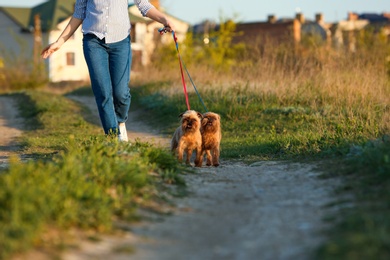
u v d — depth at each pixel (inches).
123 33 371.9
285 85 717.3
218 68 1102.4
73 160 274.1
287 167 361.1
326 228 213.0
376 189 256.8
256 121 622.2
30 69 1779.0
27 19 2176.4
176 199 275.9
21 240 189.8
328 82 682.2
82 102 1094.4
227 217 243.3
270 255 191.8
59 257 187.8
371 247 176.4
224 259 190.4
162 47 1401.3
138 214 244.2
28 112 900.0
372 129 414.6
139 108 885.2
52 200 218.5
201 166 399.9
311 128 553.3
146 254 195.9
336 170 314.2
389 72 861.8
